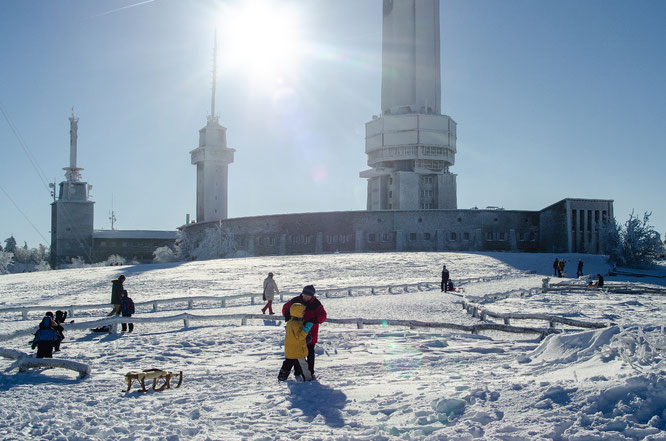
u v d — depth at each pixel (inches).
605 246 2847.0
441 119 4867.1
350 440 245.1
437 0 5034.5
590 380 282.4
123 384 415.2
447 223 3801.7
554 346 413.4
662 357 313.9
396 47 4980.3
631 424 223.8
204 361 524.7
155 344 648.4
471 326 708.0
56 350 604.7
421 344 585.6
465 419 256.5
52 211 5644.7
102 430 273.9
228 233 4227.4
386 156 4906.5
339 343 613.3
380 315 962.1
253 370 464.8
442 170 4992.6
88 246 5531.5
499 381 323.6
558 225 3646.7
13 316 1189.7
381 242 3804.1
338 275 2266.2
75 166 5767.7
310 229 3959.2
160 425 284.5
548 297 1332.4
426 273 2333.9
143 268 2874.0
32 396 371.6
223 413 308.8
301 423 280.1
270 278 992.2
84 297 1668.3
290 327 401.7
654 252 2751.0
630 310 1005.2
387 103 5049.2
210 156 5605.3
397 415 280.5
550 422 235.0
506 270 2465.6
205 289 1798.7
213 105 5846.5
